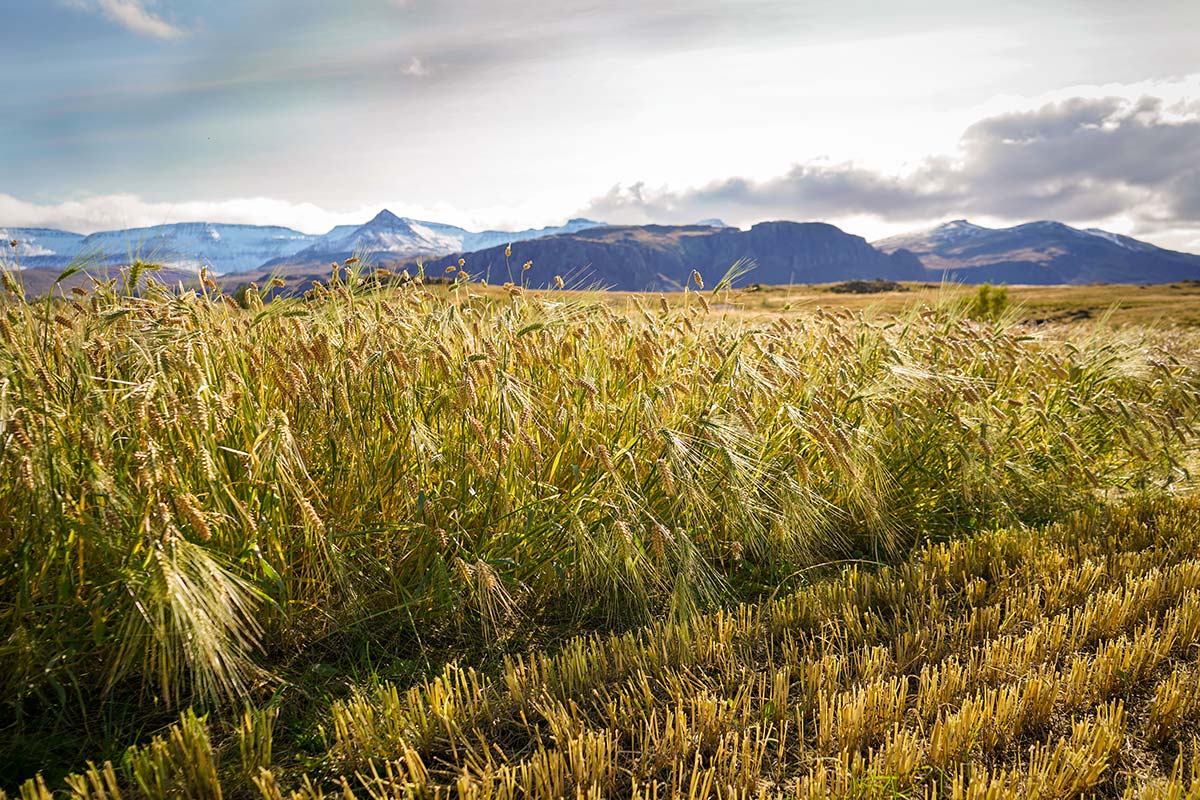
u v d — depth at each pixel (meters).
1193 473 6.51
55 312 3.60
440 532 3.72
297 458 3.35
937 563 4.62
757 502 4.66
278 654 3.64
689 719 3.11
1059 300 69.88
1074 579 4.27
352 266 5.18
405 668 3.64
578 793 2.46
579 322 5.48
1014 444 5.97
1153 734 2.97
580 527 4.07
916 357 6.39
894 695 3.10
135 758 2.68
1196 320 39.25
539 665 3.57
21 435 2.87
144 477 2.90
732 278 5.95
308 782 2.55
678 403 5.00
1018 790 2.53
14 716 3.07
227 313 4.51
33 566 3.13
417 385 4.38
